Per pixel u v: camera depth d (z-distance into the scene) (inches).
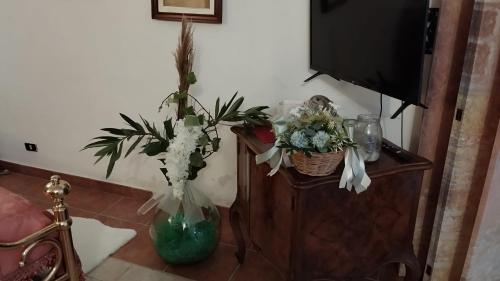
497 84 58.2
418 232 75.4
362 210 57.3
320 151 50.4
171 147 70.7
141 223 99.9
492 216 64.5
